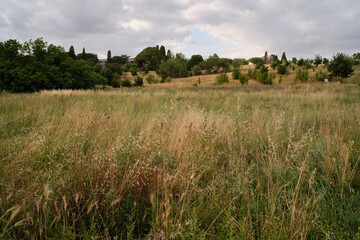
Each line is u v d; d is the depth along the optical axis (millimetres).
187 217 2047
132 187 2408
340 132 4488
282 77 57062
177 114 5684
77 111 5699
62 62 29547
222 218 2119
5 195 2041
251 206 2303
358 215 2277
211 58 97750
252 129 4719
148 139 3230
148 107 8852
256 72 55281
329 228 2039
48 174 2449
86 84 32125
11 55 26500
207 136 3506
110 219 2078
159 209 1997
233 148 3656
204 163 3062
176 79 79938
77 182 2289
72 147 3129
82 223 1940
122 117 5266
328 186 2838
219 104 10367
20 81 24141
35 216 1913
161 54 139250
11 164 2410
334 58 34156
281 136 4438
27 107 7363
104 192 2154
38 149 3162
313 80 38375
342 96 12344
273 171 3053
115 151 2773
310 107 9297
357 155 3488
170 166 3086
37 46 27609
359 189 2781
